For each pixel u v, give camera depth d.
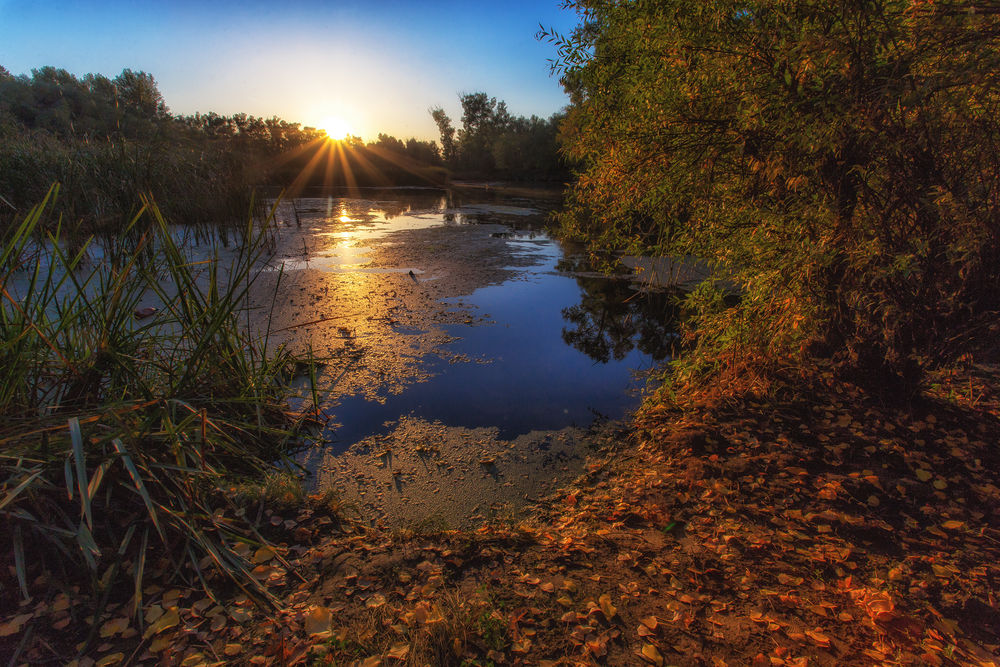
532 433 3.78
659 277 8.96
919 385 3.54
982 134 2.52
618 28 3.92
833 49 2.61
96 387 2.65
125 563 2.10
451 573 2.28
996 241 2.53
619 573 2.29
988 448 3.15
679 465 3.22
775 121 3.11
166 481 2.36
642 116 3.78
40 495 2.09
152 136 8.92
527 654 1.83
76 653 1.75
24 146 7.93
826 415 3.56
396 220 16.78
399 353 5.16
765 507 2.76
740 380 4.11
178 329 4.69
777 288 3.61
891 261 2.87
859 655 1.84
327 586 2.17
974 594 2.11
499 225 15.79
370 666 1.73
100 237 7.32
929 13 2.43
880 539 2.50
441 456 3.43
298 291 7.24
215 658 1.77
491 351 5.38
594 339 5.97
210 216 10.15
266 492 2.78
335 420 3.85
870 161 2.94
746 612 2.06
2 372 2.29
